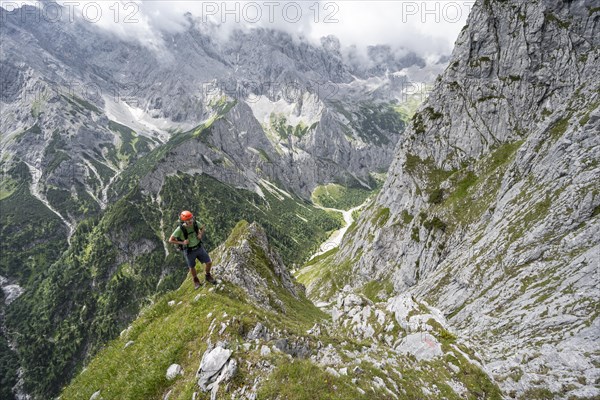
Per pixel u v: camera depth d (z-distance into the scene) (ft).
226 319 63.52
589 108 209.97
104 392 60.54
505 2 474.08
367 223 543.39
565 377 74.69
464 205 342.64
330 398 45.06
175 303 81.15
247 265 173.58
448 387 65.31
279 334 67.41
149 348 66.03
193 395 48.29
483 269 189.47
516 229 191.21
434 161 460.55
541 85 424.46
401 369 66.59
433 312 106.63
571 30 429.38
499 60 460.14
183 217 72.74
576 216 160.86
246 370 49.01
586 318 102.47
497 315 144.46
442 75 505.25
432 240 342.44
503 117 431.84
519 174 258.37
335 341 74.43
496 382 72.95
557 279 135.33
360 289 423.23
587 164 178.70
